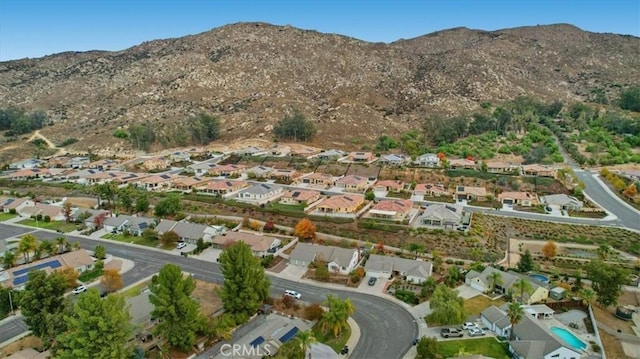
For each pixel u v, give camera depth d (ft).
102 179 520.42
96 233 360.28
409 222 364.99
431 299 225.76
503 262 304.50
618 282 237.25
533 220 381.19
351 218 374.02
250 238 319.06
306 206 410.11
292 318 225.97
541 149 562.25
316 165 571.69
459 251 316.60
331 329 209.56
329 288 263.08
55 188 492.54
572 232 355.56
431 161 549.13
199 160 641.40
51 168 584.40
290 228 359.05
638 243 330.54
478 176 490.90
